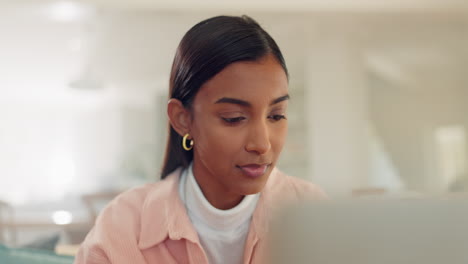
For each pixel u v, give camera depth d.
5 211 2.74
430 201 0.19
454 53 4.66
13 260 0.85
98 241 0.67
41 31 4.69
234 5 4.18
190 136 0.63
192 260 0.65
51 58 5.42
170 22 4.57
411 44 4.57
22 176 7.16
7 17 4.35
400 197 0.20
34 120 7.28
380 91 4.92
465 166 4.93
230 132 0.54
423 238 0.19
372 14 4.30
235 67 0.53
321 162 4.41
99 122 6.82
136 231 0.69
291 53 4.70
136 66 5.53
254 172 0.55
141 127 6.38
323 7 4.16
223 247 0.68
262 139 0.54
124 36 4.88
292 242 0.19
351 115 4.43
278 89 0.54
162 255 0.66
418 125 4.94
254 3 4.13
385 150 4.94
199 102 0.57
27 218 2.53
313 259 0.19
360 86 4.52
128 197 0.74
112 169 6.47
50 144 7.18
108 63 5.51
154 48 5.12
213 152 0.56
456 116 4.90
